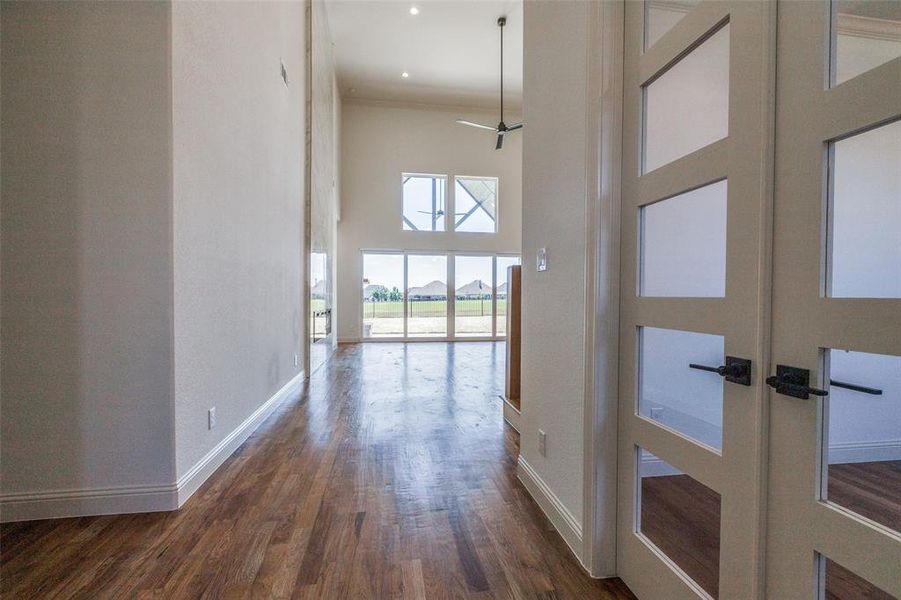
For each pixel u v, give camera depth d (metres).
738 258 1.09
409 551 1.77
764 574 1.02
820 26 0.89
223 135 2.70
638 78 1.50
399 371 6.14
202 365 2.44
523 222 2.42
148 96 2.04
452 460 2.77
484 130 10.10
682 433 1.31
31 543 1.82
